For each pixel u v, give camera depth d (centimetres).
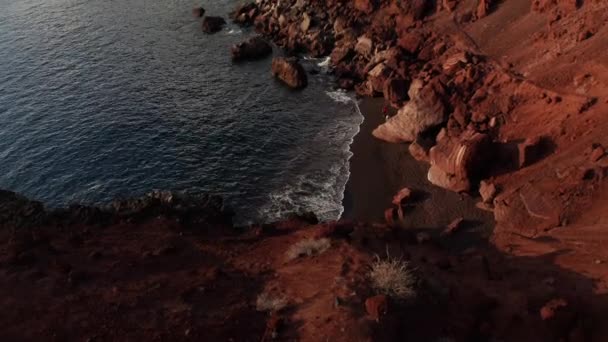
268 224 3238
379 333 1742
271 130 4566
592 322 1973
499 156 3506
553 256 2553
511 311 1981
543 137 3428
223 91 5288
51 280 2152
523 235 2969
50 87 5478
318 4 6303
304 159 4150
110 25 7156
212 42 6444
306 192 3766
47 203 3797
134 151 4341
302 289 2089
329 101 4991
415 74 4772
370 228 2797
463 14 5191
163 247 2575
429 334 1833
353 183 3809
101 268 2323
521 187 3209
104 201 3784
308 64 5722
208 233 3023
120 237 2791
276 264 2444
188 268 2431
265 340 1784
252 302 2059
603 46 3672
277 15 6500
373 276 2006
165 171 4084
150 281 2220
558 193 3022
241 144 4381
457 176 3478
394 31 5562
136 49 6338
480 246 2998
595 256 2464
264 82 5428
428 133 4078
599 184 2948
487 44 4709
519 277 2331
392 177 3803
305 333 1780
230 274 2347
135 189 3903
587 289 2153
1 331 1848
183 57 6078
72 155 4328
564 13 4275
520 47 4406
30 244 2456
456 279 2233
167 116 4825
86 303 2012
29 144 4500
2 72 5866
